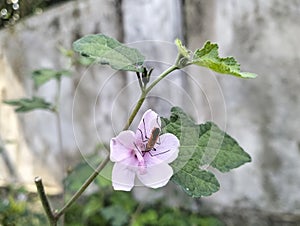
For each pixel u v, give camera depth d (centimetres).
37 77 24
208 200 33
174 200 33
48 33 36
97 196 33
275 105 30
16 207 27
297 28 28
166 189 33
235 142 11
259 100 30
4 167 39
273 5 29
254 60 30
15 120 38
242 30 30
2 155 39
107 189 33
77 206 33
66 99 35
